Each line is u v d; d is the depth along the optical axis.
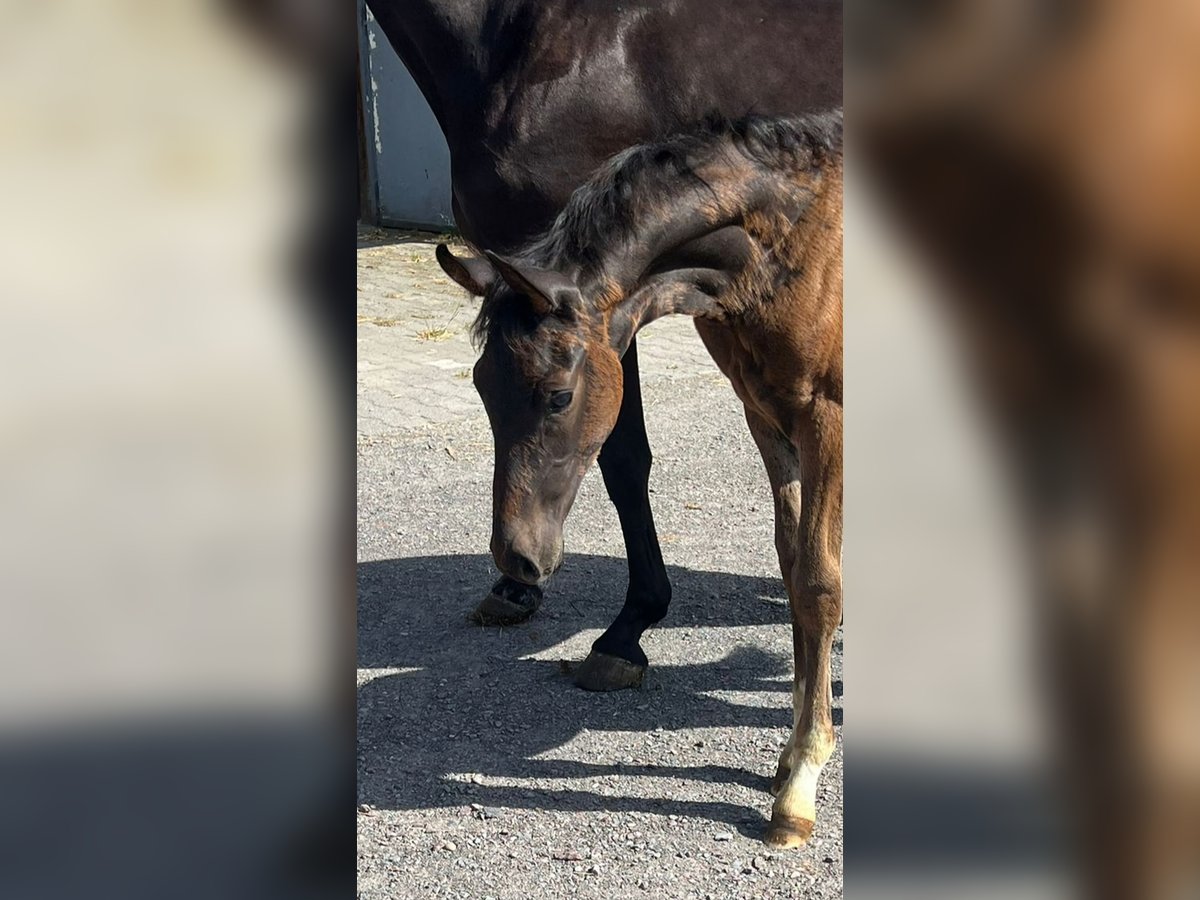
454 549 4.26
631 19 3.03
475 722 3.12
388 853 2.57
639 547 3.29
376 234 9.56
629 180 2.23
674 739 3.03
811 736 2.62
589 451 2.26
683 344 6.83
